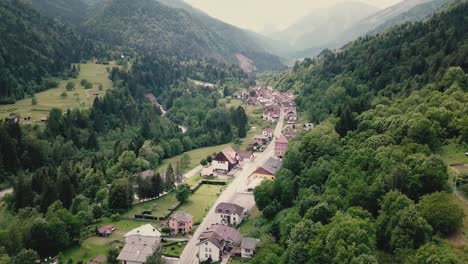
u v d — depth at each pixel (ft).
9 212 580.30
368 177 369.91
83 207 565.94
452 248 271.90
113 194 599.57
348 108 562.25
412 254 269.64
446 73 543.39
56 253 483.92
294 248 333.01
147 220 575.79
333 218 333.21
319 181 453.99
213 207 610.24
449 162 386.11
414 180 332.80
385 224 308.40
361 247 277.85
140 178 653.71
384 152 386.11
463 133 409.90
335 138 526.16
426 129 409.90
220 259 456.45
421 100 514.68
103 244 504.84
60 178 605.73
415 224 281.33
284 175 523.70
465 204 319.27
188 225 538.47
